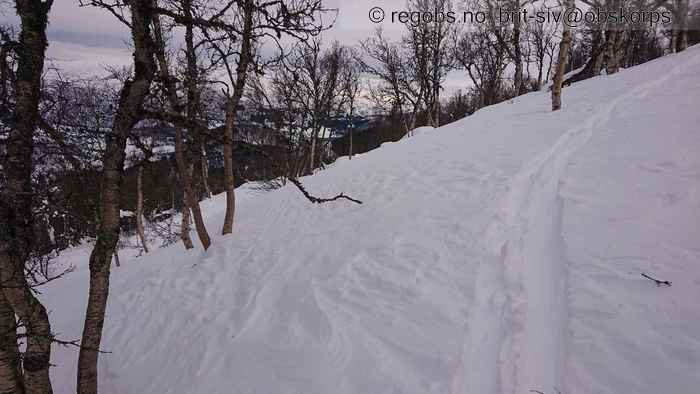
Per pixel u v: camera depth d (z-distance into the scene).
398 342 3.15
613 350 2.45
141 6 2.80
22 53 2.65
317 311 3.87
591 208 4.18
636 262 3.13
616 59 17.73
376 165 9.54
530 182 5.52
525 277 3.56
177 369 4.07
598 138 6.55
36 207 2.90
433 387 2.66
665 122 6.37
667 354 2.31
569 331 2.72
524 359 2.75
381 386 2.78
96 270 3.11
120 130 2.94
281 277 5.08
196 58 6.57
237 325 4.31
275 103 19.81
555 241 3.93
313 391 2.96
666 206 3.80
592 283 3.05
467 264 3.94
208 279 6.03
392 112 27.06
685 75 10.38
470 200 5.38
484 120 12.49
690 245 3.16
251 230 7.82
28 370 2.98
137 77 2.91
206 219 15.78
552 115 9.90
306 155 23.00
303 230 6.60
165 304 5.74
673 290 2.74
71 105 3.14
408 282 3.91
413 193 6.36
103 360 4.93
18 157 2.69
